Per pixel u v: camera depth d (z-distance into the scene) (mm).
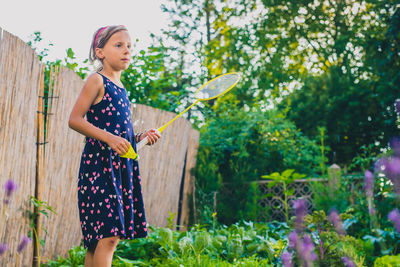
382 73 8156
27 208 3078
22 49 2904
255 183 6707
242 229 4242
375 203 4645
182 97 6984
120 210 2107
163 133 5457
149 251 3832
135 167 2318
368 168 6211
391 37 8023
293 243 2535
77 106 2119
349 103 9859
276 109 8922
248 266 3420
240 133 7707
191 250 3822
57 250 3574
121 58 2281
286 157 7672
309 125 10633
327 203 5812
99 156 2135
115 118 2203
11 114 2822
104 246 2068
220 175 6969
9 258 2857
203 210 6312
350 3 13930
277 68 14398
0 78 2674
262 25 15094
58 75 3455
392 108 7531
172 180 5781
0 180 2729
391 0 8109
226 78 3195
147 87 6160
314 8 14414
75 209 3891
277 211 6863
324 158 7805
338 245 3295
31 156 3131
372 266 3832
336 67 12492
